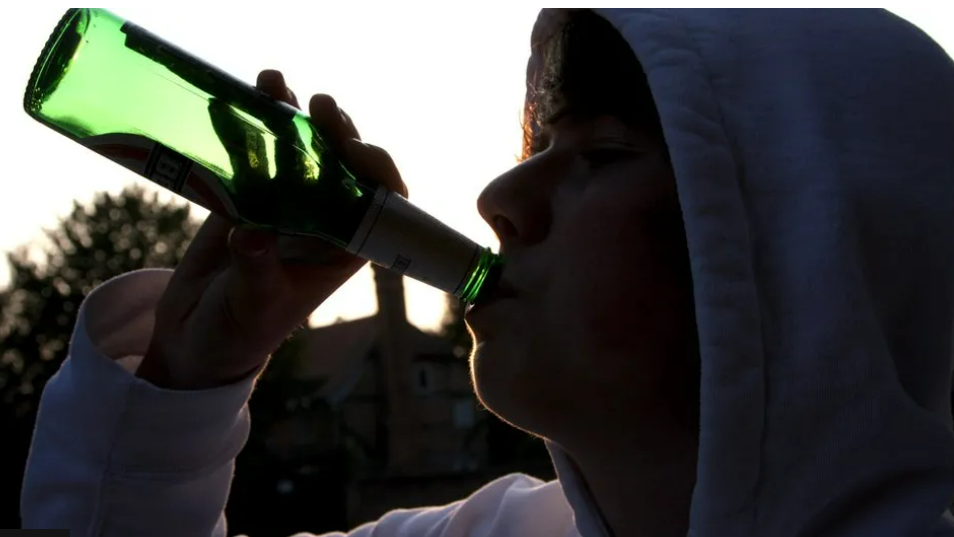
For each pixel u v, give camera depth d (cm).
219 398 127
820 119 97
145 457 125
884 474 91
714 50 100
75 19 124
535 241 103
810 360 91
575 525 125
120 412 125
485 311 103
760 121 98
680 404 97
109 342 136
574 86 107
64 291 2875
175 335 130
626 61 105
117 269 2944
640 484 104
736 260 92
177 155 120
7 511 2191
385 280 2581
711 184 93
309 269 126
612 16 104
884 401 90
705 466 90
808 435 91
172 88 124
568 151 105
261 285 123
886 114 99
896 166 97
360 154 117
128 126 123
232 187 121
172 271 140
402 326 2559
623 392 97
